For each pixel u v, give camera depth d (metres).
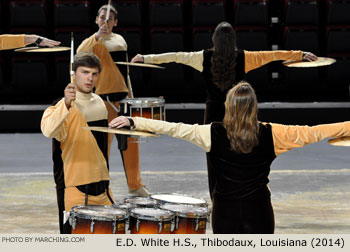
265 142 5.88
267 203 5.91
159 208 6.49
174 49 21.05
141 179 12.16
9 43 8.70
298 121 20.05
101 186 6.82
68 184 6.70
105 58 10.70
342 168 13.95
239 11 21.08
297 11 21.08
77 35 20.66
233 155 5.86
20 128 19.86
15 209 10.04
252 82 21.27
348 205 10.38
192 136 5.92
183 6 22.25
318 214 9.77
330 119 20.03
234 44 8.79
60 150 6.75
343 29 21.11
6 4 21.50
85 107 6.87
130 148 10.77
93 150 6.76
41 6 20.89
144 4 21.95
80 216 5.96
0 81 21.02
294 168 13.95
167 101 21.47
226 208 5.86
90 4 21.41
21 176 12.88
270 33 21.97
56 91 21.08
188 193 11.23
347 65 21.12
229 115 5.87
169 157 15.52
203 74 8.91
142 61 9.39
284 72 21.41
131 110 8.94
